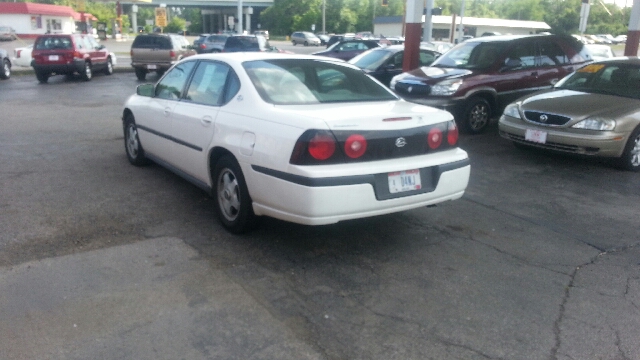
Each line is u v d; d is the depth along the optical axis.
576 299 3.92
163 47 19.66
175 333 3.36
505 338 3.41
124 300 3.72
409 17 11.88
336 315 3.62
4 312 3.54
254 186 4.44
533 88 10.40
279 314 3.61
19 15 55.34
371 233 5.04
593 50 16.62
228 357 3.15
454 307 3.76
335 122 4.11
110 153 7.84
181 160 5.68
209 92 5.30
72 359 3.09
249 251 4.57
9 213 5.25
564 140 7.37
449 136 4.70
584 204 6.07
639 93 8.08
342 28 90.50
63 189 6.05
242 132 4.56
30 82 18.19
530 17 97.62
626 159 7.39
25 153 7.70
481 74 9.84
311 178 3.99
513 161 7.98
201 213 5.43
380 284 4.06
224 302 3.74
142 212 5.41
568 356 3.24
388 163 4.27
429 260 4.50
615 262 4.56
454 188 4.64
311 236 4.91
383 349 3.26
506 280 4.18
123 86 17.58
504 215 5.64
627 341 3.41
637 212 5.85
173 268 4.21
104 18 77.69
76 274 4.06
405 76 10.23
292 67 5.17
